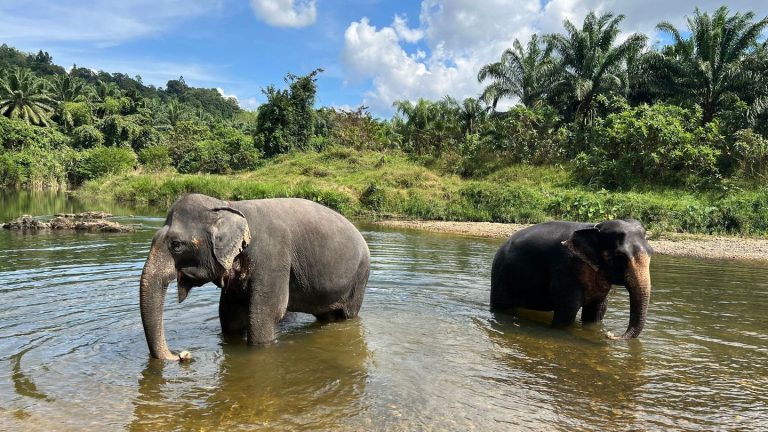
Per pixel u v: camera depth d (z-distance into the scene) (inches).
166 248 207.5
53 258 453.4
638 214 909.2
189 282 218.5
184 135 2388.0
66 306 295.0
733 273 475.5
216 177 1628.9
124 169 1989.4
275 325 242.8
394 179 1402.6
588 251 264.2
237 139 2068.2
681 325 289.7
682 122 1268.5
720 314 314.3
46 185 1963.6
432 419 174.2
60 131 2829.7
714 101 1370.6
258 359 226.2
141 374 206.1
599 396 195.6
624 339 260.8
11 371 204.5
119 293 326.0
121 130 2785.4
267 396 189.5
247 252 229.1
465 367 223.5
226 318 251.9
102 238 603.2
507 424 171.8
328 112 2486.5
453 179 1450.5
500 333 273.4
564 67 1571.1
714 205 952.9
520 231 321.1
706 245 695.1
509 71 1612.9
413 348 247.1
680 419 177.6
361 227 919.0
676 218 883.4
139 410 176.1
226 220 216.2
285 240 242.1
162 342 213.5
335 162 1813.5
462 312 313.7
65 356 221.5
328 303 273.6
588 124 1504.7
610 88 1483.8
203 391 192.7
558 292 282.0
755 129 1236.5
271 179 1611.7
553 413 180.7
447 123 1835.6
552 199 1050.7
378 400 188.1
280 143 2114.9
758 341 263.1
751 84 1327.5
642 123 1225.4
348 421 171.6
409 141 1980.8
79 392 188.4
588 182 1279.5
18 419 167.3
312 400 187.2
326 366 220.5
